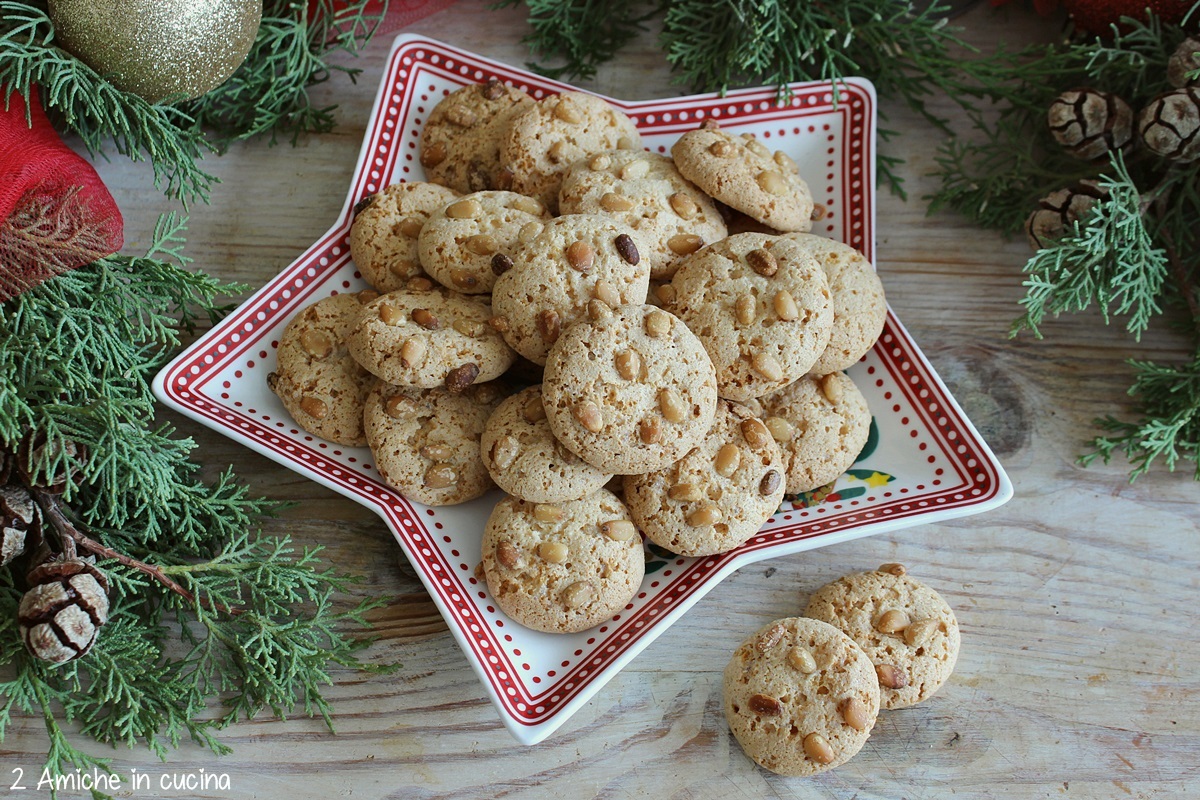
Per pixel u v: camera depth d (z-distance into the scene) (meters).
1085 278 0.57
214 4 0.54
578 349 0.52
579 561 0.53
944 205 0.63
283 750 0.55
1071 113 0.59
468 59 0.61
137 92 0.55
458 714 0.55
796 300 0.54
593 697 0.56
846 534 0.54
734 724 0.54
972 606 0.57
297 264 0.58
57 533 0.53
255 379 0.57
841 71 0.65
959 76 0.66
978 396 0.61
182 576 0.55
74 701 0.53
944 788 0.55
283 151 0.64
